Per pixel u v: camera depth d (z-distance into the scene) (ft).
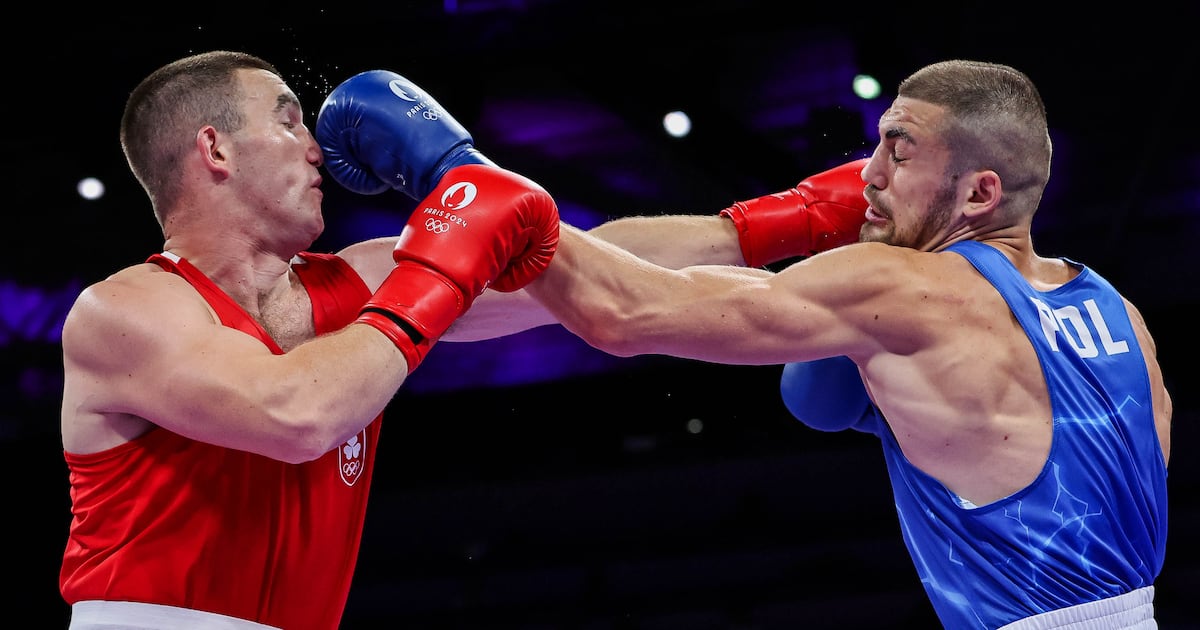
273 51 20.53
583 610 23.18
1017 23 20.56
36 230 24.48
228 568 7.00
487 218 7.43
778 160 22.44
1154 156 21.91
